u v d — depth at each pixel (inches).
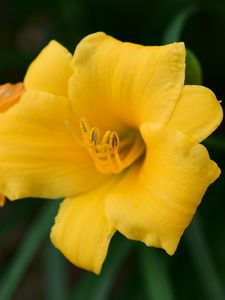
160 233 10.9
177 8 15.4
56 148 11.8
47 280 15.4
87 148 11.7
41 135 11.8
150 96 11.1
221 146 13.4
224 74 16.4
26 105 11.7
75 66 11.6
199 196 10.7
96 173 12.0
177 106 10.9
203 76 16.4
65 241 11.7
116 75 11.4
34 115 11.7
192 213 10.8
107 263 14.7
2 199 12.2
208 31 16.3
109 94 11.6
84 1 16.7
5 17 19.6
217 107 10.8
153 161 11.2
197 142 10.8
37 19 20.9
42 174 11.7
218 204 15.6
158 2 16.2
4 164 11.6
